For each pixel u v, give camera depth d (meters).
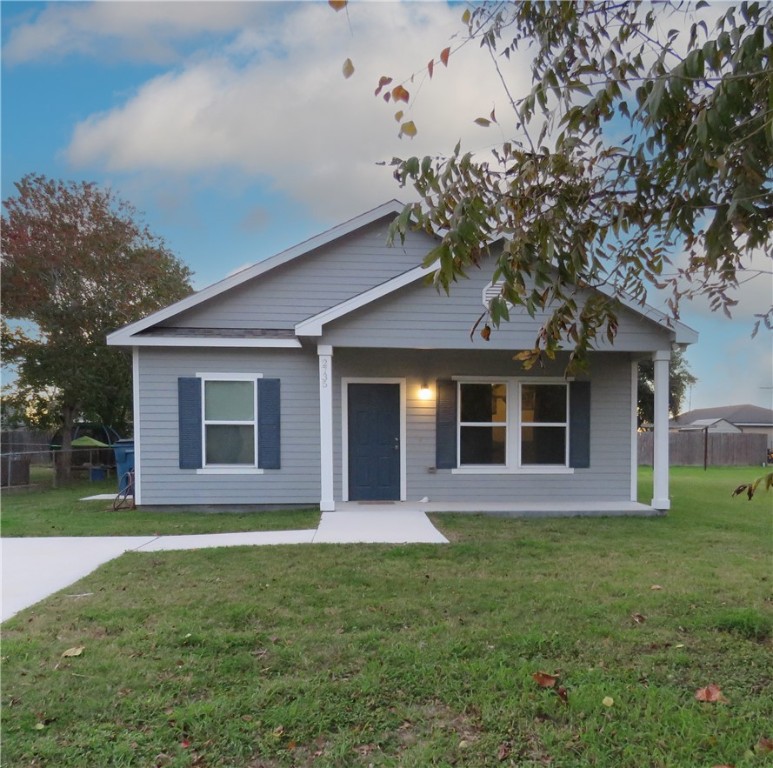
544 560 5.72
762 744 2.48
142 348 9.18
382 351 9.60
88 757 2.42
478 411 9.73
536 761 2.39
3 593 4.66
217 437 9.35
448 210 2.47
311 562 5.61
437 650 3.44
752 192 2.13
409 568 5.38
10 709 2.79
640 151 2.51
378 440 9.60
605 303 3.05
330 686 3.01
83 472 16.91
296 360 9.43
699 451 23.66
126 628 3.84
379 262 10.07
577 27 2.75
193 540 6.74
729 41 1.97
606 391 9.75
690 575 5.15
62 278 17.14
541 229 2.48
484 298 8.38
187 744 2.52
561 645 3.53
